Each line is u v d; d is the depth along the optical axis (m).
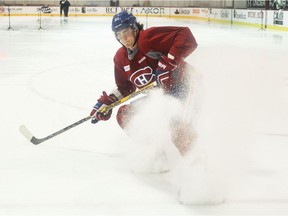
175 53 2.46
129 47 2.59
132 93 2.78
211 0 26.97
